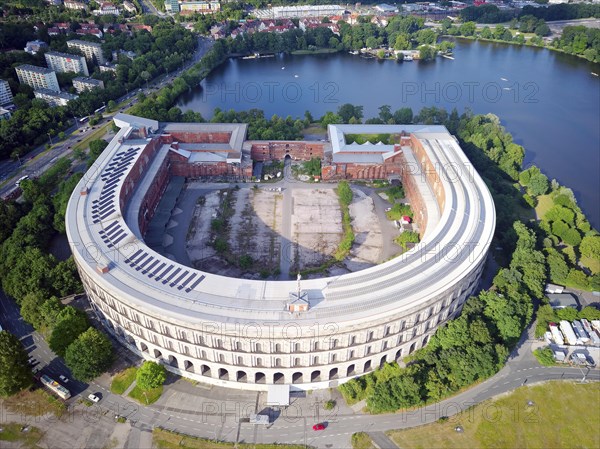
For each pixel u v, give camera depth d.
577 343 168.75
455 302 164.00
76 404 149.00
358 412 148.12
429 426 143.25
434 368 154.38
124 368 160.88
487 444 138.38
